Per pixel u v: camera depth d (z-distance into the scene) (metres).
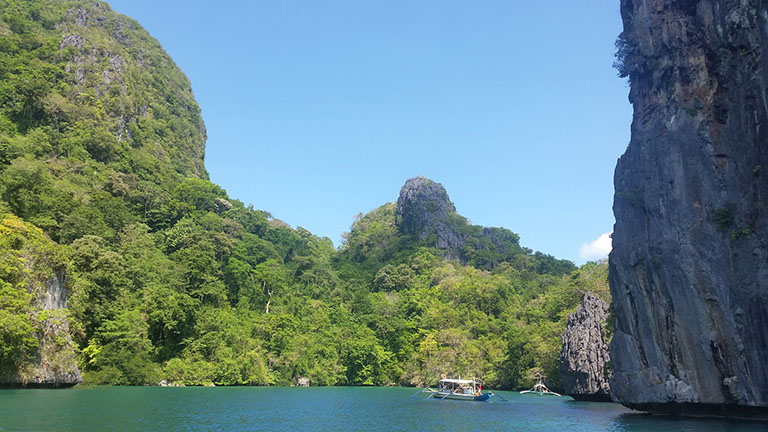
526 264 194.00
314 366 112.50
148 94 167.25
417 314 138.25
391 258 195.00
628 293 47.66
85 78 135.62
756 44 39.72
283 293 132.50
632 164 48.31
